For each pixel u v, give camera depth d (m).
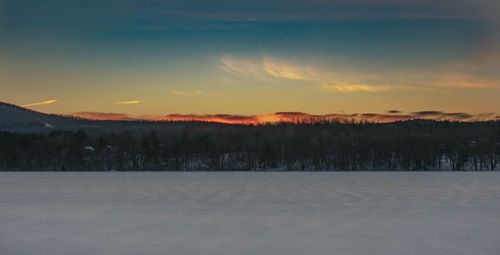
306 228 28.31
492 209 37.47
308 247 22.95
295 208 38.81
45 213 35.72
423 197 48.28
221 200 45.62
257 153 172.75
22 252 22.41
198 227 28.78
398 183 73.69
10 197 49.34
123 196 50.31
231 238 25.23
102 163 169.75
